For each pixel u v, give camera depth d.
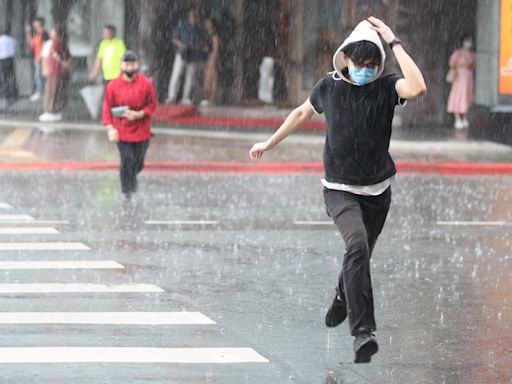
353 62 15.90
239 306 20.69
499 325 19.47
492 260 26.00
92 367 16.38
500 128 51.41
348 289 15.74
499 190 39.72
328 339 18.33
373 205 16.69
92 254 25.98
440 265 25.28
